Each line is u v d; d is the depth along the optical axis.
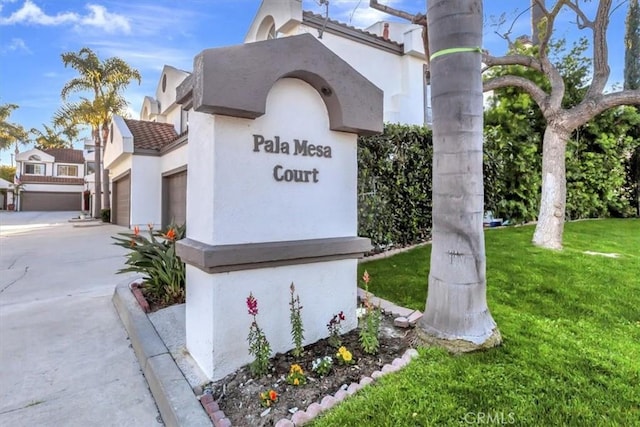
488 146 9.66
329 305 3.37
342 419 2.19
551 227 6.84
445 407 2.26
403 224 7.46
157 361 3.10
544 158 7.05
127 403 2.79
